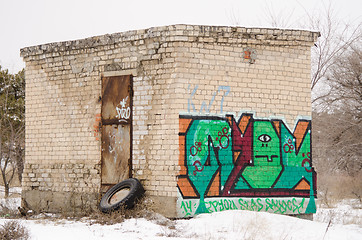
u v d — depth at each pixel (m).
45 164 15.30
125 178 13.55
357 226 13.45
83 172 14.46
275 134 13.72
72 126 14.80
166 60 13.06
